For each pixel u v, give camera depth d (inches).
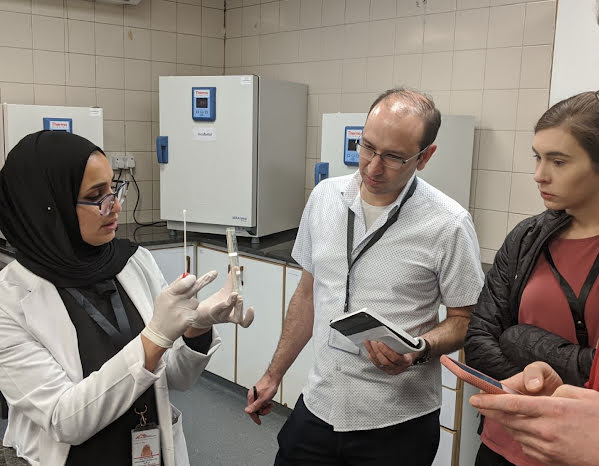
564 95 98.4
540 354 48.6
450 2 119.3
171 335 44.0
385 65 132.3
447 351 59.9
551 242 53.2
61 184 46.8
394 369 55.2
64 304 48.3
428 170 109.1
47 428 43.9
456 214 61.0
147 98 158.7
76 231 48.6
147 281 56.6
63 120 124.7
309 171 150.4
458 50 119.3
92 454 48.1
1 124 120.2
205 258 138.8
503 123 114.4
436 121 59.2
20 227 48.2
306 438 64.2
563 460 22.7
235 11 165.5
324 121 116.1
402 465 61.3
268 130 133.6
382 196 62.3
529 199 112.2
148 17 155.3
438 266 60.8
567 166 47.3
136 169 158.9
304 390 67.1
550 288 51.5
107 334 49.3
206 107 130.9
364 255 62.0
